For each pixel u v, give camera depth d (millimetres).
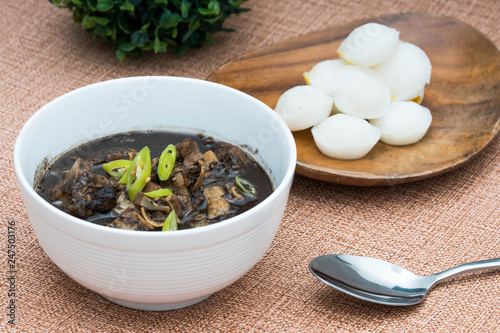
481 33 828
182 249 572
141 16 827
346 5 917
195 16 813
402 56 777
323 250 679
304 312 635
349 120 733
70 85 809
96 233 567
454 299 647
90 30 855
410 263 672
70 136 659
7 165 731
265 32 884
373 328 627
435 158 735
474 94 792
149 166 622
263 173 662
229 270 598
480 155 760
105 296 626
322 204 716
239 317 630
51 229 583
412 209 714
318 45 831
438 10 907
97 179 631
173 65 842
